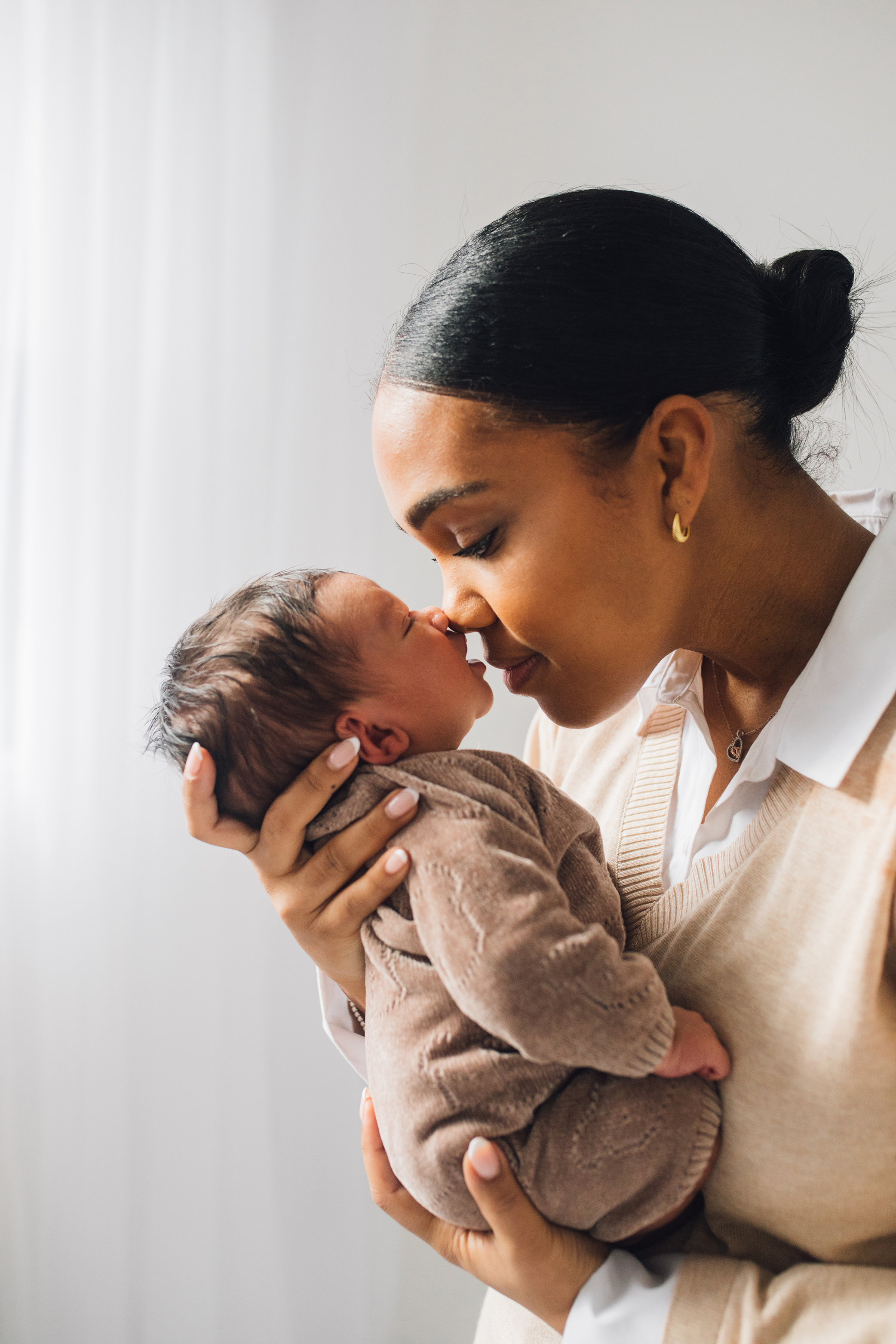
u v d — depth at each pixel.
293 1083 1.88
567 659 0.77
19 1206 1.84
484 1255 0.80
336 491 1.89
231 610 0.93
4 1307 1.85
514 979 0.72
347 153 1.89
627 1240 0.79
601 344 0.69
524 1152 0.77
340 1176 1.88
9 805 1.84
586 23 1.85
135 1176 1.85
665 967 0.80
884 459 1.77
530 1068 0.77
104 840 1.84
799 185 1.80
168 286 1.84
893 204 1.78
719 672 0.92
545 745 1.19
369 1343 1.87
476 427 0.70
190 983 1.86
